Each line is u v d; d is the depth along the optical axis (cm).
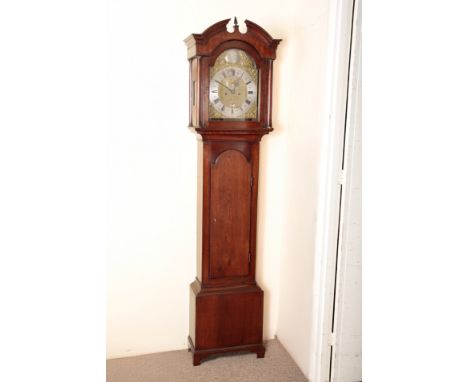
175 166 258
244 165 248
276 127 270
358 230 228
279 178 276
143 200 256
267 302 286
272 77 240
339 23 214
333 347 235
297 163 257
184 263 268
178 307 271
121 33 240
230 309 254
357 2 210
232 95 237
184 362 258
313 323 238
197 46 224
